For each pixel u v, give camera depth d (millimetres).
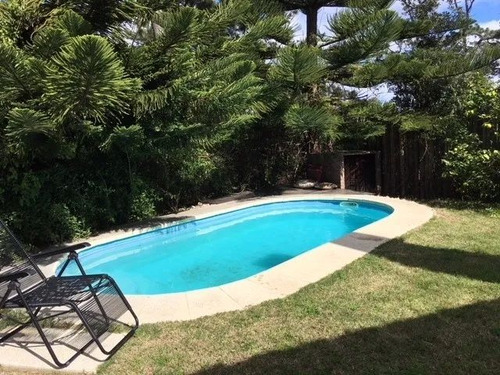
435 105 13125
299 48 10234
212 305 3949
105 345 3289
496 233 6078
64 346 3297
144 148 7535
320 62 10352
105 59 4992
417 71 11938
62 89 5309
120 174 7895
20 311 3949
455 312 3551
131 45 7262
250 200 9945
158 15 7340
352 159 11789
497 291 3943
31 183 6328
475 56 11219
